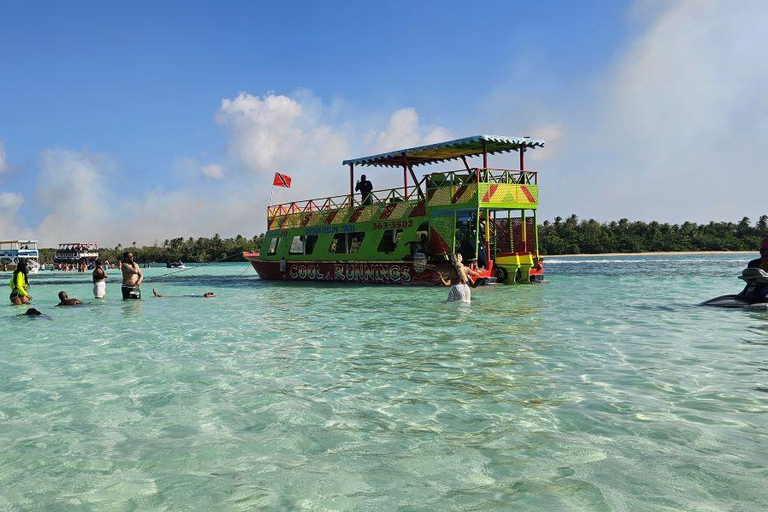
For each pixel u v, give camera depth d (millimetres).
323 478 4004
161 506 3617
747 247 156750
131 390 6766
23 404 6219
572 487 3725
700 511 3342
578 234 155250
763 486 3670
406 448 4562
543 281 26969
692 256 117375
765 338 9297
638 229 162000
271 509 3533
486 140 22969
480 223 25516
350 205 28953
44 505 3674
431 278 24312
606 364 7496
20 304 20453
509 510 3410
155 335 11469
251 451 4594
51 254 159500
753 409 5355
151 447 4750
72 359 8906
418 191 25266
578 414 5324
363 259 27547
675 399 5758
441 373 7234
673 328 10562
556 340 9508
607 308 14297
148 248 168250
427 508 3479
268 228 35250
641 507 3410
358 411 5652
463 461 4250
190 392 6598
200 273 59031
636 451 4344
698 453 4270
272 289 26016
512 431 4902
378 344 9656
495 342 9484
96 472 4219
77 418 5645
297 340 10367
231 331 11820
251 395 6387
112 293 26375
